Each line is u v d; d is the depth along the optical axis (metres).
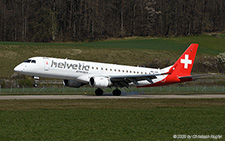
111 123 75.12
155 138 59.94
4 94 171.12
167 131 66.69
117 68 169.25
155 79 178.12
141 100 136.25
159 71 180.62
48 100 128.75
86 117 83.56
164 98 149.12
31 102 120.00
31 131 64.94
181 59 182.62
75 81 164.62
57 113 90.12
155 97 158.25
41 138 58.78
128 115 88.38
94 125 72.25
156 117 85.56
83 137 59.91
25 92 184.62
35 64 149.25
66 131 65.25
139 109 102.50
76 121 77.19
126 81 163.00
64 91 193.12
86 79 157.62
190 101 134.62
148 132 65.38
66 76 156.25
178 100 138.62
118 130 66.94
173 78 181.25
